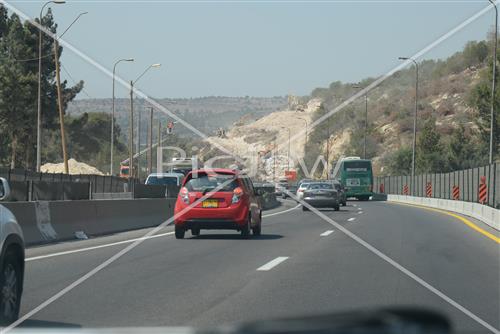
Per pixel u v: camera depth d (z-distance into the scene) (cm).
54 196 3238
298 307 1059
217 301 1116
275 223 3359
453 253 1916
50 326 902
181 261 1686
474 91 8825
